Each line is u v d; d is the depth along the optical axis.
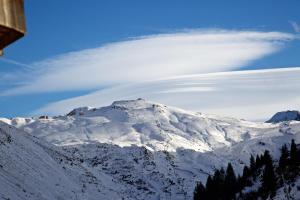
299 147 165.88
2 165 92.94
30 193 89.50
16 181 90.06
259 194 143.38
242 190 161.50
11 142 111.38
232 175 172.50
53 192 101.81
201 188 178.00
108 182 165.75
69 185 118.06
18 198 81.75
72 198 109.12
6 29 11.05
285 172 145.00
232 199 161.50
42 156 122.75
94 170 162.75
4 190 80.75
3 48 11.56
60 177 118.06
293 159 149.38
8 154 101.62
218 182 173.50
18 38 11.34
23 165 102.69
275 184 139.88
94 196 126.50
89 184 135.38
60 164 132.25
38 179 101.94
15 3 11.16
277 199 128.25
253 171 171.62
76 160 157.25
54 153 142.00
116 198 143.62
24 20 11.25
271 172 141.50
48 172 113.69
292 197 125.25
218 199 168.88
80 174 141.25
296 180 135.50
